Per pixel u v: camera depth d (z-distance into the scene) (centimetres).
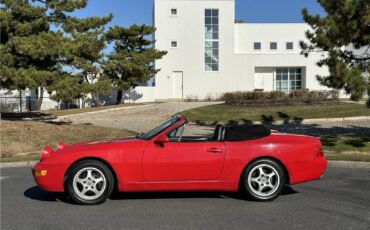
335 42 1441
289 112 2573
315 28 1477
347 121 2319
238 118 2520
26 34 2034
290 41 4703
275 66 4556
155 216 695
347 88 1385
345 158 1249
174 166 762
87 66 3186
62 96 2031
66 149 782
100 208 749
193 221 666
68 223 662
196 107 3125
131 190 767
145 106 3450
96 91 2145
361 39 1445
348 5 1397
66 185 765
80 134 1917
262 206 754
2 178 1084
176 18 4459
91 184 764
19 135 1791
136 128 2275
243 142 781
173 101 4188
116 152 760
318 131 1962
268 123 2384
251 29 4694
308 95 2931
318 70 4556
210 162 767
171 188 770
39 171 758
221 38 4488
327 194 847
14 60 1958
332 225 641
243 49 4700
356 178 1023
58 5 2230
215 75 4497
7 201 816
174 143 772
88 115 3033
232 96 3066
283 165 784
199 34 4472
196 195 839
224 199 806
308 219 672
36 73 1908
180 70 4475
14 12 2022
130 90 4416
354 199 804
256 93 3006
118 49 3897
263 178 782
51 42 1961
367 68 1438
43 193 886
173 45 4478
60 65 2148
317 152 796
